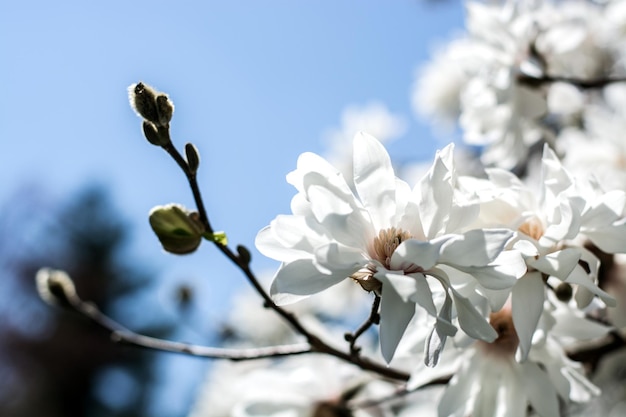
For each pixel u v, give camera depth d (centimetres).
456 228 44
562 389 49
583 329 49
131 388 389
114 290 409
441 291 45
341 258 43
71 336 390
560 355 49
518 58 63
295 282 43
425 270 43
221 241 49
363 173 44
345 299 91
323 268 43
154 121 47
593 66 81
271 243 44
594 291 45
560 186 46
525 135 64
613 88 74
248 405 58
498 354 50
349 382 58
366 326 48
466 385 49
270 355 54
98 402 387
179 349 56
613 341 56
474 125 63
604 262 48
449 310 43
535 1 64
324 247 42
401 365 60
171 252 49
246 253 50
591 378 57
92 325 58
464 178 47
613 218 45
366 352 62
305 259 43
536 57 63
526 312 45
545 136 65
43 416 379
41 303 405
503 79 61
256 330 91
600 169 61
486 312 46
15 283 409
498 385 49
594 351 56
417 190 44
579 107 75
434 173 44
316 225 43
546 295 48
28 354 388
